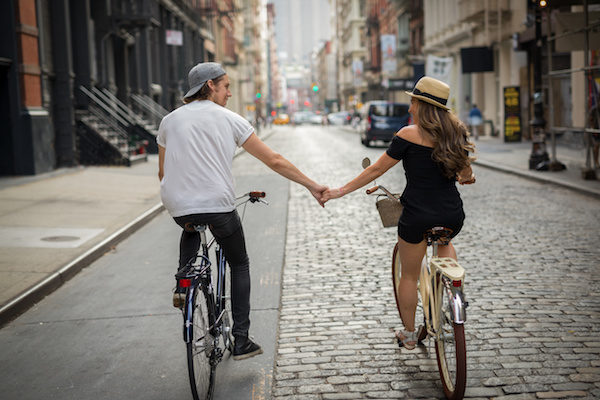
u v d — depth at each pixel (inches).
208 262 148.0
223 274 161.8
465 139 142.1
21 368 174.4
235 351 160.1
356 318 205.5
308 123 3784.5
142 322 209.5
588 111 546.3
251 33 3570.4
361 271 265.9
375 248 310.8
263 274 263.7
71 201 462.6
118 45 955.3
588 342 178.2
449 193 144.9
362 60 3243.1
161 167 152.6
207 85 148.6
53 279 253.0
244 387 156.2
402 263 157.6
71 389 159.8
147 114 1035.9
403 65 2095.2
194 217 142.9
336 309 215.3
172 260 297.7
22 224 370.9
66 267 268.4
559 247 299.0
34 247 308.5
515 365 163.9
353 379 159.6
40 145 639.8
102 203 455.2
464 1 1277.1
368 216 407.5
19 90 617.9
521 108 1090.1
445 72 1251.8
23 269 265.4
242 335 159.8
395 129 1174.3
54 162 687.1
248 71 3395.7
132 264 292.2
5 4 605.3
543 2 569.6
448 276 136.6
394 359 171.3
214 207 143.2
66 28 700.7
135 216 400.2
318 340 187.0
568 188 505.4
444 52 1601.9
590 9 606.9
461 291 138.1
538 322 195.8
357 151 1106.7
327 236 344.5
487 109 1278.3
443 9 1592.0
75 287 255.9
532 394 147.9
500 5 1098.1
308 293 235.6
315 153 1080.8
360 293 233.3
